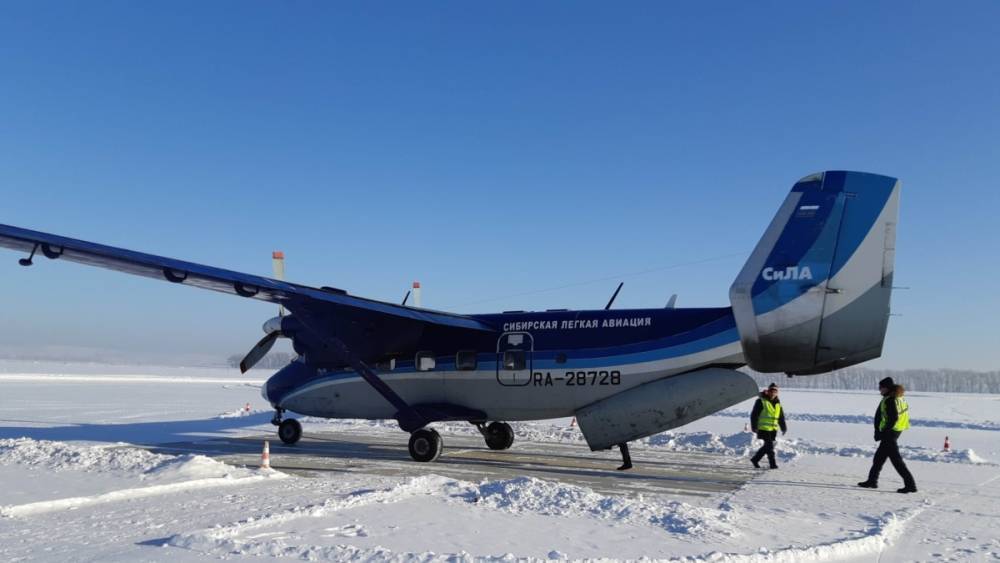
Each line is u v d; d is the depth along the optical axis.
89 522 7.06
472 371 13.63
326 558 5.85
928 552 6.71
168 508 7.79
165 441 16.22
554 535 6.89
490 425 15.34
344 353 13.29
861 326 10.27
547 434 18.55
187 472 9.75
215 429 19.30
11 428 19.16
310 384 15.15
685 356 12.14
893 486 11.05
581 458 14.17
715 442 16.42
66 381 53.06
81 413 24.78
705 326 12.20
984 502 9.66
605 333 12.86
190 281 11.78
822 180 10.62
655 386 12.21
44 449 11.32
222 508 7.80
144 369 110.94
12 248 10.70
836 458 14.49
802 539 6.91
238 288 11.87
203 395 39.00
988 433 23.33
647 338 12.52
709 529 7.15
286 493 8.82
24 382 49.06
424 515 7.63
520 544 6.51
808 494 10.12
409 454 14.33
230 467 10.44
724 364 11.98
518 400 13.30
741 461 13.98
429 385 13.95
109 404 30.08
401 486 9.02
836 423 26.48
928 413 37.31
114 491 8.43
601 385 12.65
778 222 10.77
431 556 5.86
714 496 9.90
